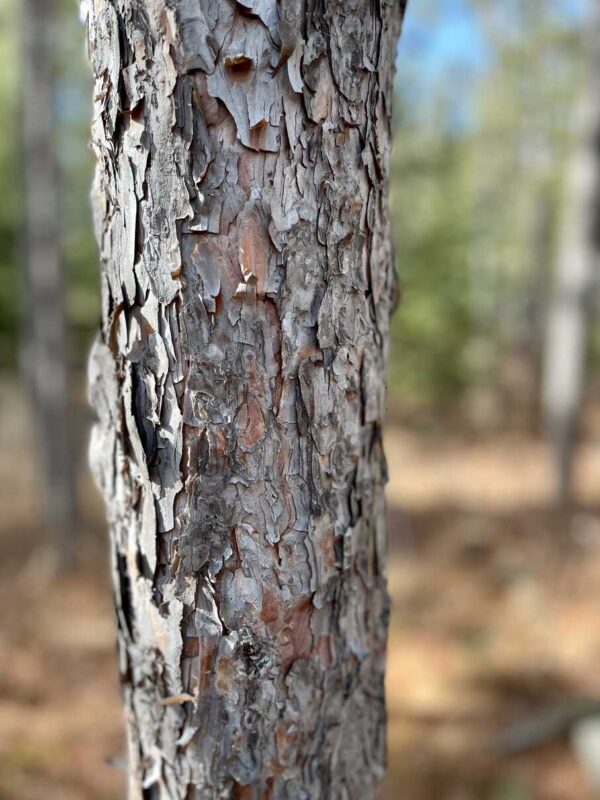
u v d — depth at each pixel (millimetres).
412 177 10531
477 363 11039
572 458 6352
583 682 4270
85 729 3887
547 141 9477
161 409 959
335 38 894
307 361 957
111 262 975
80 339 10047
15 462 8188
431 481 7930
